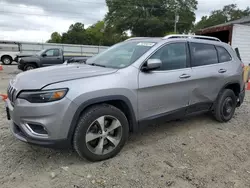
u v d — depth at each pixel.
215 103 4.53
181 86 3.77
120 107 3.30
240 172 3.05
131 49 3.80
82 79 2.89
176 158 3.29
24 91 2.75
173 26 58.34
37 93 2.66
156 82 3.43
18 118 2.79
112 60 3.72
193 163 3.19
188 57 3.98
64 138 2.78
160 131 4.21
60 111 2.69
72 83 2.80
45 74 3.07
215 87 4.39
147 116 3.46
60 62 13.67
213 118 4.92
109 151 3.15
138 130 3.45
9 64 21.86
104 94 2.94
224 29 12.77
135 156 3.29
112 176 2.82
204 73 4.11
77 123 2.85
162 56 3.63
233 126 4.65
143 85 3.30
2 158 3.11
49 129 2.69
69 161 3.11
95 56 4.31
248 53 13.08
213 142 3.86
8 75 12.85
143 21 56.06
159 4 58.69
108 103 3.18
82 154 2.95
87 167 2.98
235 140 3.99
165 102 3.62
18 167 2.93
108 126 3.14
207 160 3.29
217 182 2.81
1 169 2.88
